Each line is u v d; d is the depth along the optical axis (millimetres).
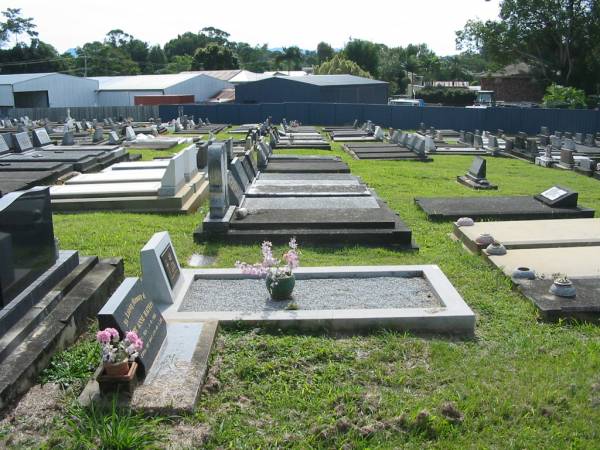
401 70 85875
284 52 90750
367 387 4777
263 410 4461
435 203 11930
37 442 4012
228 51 86312
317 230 9289
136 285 5121
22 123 36750
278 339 5523
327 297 6559
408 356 5305
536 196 12172
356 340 5641
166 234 6781
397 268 7336
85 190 11789
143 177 13008
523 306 6578
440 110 37875
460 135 31531
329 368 5051
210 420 4262
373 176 16750
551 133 35750
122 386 4344
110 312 4520
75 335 5598
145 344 4840
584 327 6016
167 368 4773
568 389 4684
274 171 15672
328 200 11406
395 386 4793
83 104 53031
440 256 8555
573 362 5164
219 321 5762
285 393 4648
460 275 7645
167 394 4410
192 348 5121
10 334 4941
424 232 10125
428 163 21109
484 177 15156
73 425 4070
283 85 45562
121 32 121312
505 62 53219
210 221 9164
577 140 28625
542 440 4074
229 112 41938
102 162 17625
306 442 4035
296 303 6363
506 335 5867
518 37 49812
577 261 7930
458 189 14852
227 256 8500
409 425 4203
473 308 6555
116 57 97188
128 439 3908
